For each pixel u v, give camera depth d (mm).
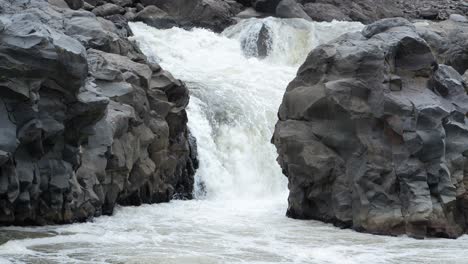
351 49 16109
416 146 14977
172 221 16188
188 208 18516
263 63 29938
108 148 16188
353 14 36562
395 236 14844
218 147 22438
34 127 13648
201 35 31016
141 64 19219
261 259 12242
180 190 20859
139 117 18281
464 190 15367
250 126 23031
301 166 16672
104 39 19281
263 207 19078
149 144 18875
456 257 12773
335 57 16312
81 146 15789
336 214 15914
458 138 15664
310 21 33594
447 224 14875
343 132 16000
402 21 16953
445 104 15836
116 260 11766
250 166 22312
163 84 19812
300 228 15672
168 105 19656
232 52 30359
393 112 15195
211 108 23188
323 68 16500
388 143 15320
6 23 13664
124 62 18891
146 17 31938
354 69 15867
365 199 15297
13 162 13609
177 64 28109
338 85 15852
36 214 14633
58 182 14625
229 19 33156
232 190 21781
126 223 15656
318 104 16359
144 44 28531
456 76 16719
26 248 12609
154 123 19094
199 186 21516
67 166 14891
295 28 32062
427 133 15070
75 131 14891
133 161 17812
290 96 17156
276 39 31203
